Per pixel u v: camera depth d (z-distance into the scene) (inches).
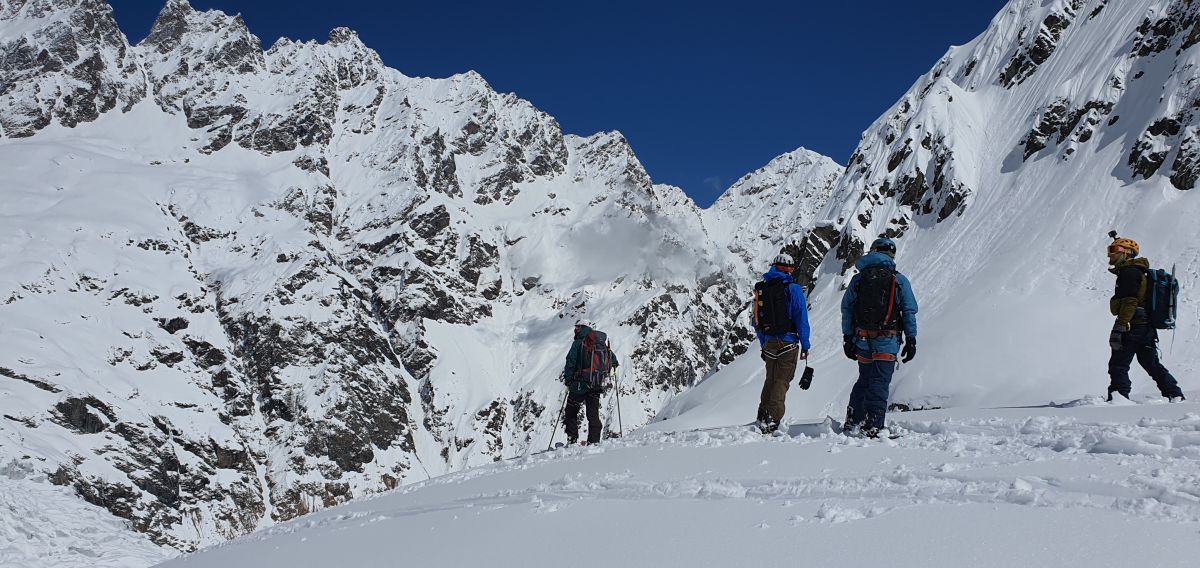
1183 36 1712.6
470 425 7524.6
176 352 6432.1
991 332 1326.3
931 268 1802.4
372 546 234.4
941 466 215.6
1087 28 2142.0
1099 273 1378.0
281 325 7180.1
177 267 7239.2
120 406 5482.3
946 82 2338.8
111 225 7135.8
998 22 2534.5
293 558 241.9
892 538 155.8
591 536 195.3
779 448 282.7
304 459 6550.2
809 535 166.6
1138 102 1705.2
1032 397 1149.1
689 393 2148.1
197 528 5442.9
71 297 6235.2
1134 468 189.0
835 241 2256.4
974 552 142.1
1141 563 128.2
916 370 1350.9
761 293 365.4
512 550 196.9
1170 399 386.9
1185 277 1258.0
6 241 6392.7
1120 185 1560.0
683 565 161.3
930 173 2116.1
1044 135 1903.3
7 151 7824.8
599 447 401.1
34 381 5191.9
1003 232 1717.5
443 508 289.9
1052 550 138.0
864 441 274.7
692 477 255.0
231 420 6392.7
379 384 7293.3
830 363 1584.6
